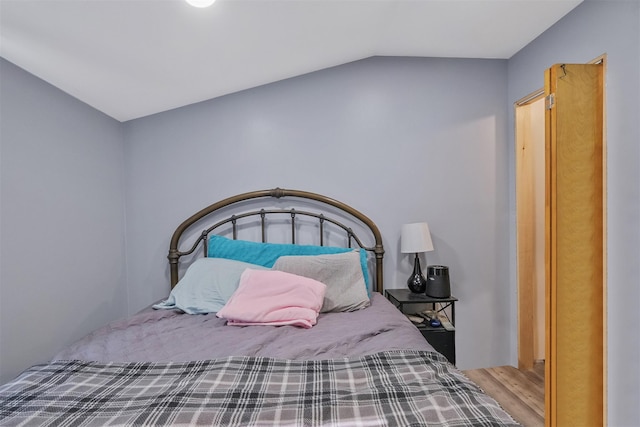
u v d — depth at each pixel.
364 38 2.22
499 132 2.69
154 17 1.48
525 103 2.53
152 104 2.35
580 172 1.57
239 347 1.45
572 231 1.58
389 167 2.62
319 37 2.04
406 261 2.64
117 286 2.43
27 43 1.51
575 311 1.59
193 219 2.47
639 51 1.57
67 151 1.99
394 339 1.51
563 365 1.59
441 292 2.36
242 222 2.57
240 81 2.37
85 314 2.11
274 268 2.18
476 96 2.67
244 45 1.89
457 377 1.17
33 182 1.75
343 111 2.60
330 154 2.59
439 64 2.64
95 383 1.11
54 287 1.87
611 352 1.63
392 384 1.08
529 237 2.60
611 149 1.69
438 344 2.29
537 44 2.32
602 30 1.77
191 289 2.09
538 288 2.68
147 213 2.53
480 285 2.69
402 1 1.83
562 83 1.56
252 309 1.77
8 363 1.59
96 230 2.23
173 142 2.53
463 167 2.67
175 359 1.33
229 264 2.20
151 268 2.54
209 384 1.09
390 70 2.62
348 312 2.01
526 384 2.42
